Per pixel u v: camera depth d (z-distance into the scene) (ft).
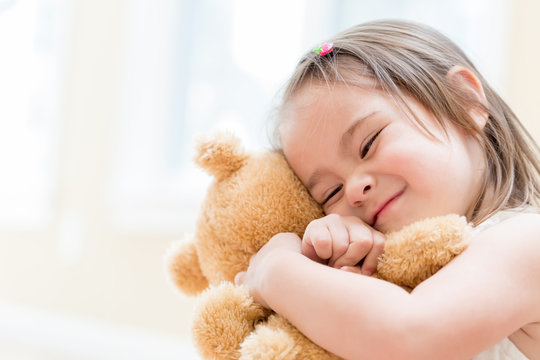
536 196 2.95
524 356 2.37
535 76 4.83
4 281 8.21
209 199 2.67
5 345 7.72
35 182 8.44
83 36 8.10
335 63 2.77
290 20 6.89
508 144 2.82
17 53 8.70
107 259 7.23
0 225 8.41
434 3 5.92
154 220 6.86
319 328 1.94
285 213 2.59
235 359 2.11
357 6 6.38
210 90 7.46
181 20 7.73
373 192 2.48
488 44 5.21
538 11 4.88
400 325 1.84
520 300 1.94
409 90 2.65
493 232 2.12
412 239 2.07
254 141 6.93
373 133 2.53
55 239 7.81
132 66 7.75
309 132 2.65
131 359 6.62
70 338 7.22
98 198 7.52
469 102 2.75
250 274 2.34
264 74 7.03
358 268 2.23
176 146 7.64
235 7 7.35
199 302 2.23
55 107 8.23
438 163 2.47
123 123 7.64
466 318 1.86
